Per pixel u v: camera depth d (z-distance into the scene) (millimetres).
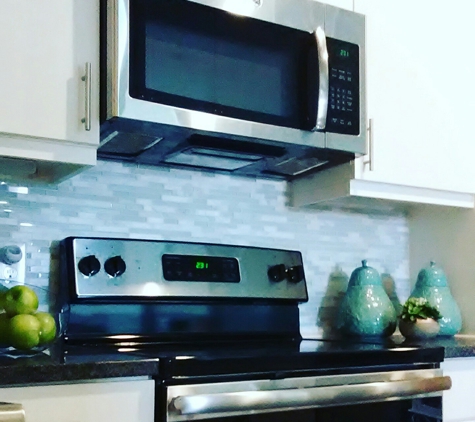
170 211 1861
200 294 1729
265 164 1863
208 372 1233
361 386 1388
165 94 1450
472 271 2094
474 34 2119
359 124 1764
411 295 2102
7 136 1328
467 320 2094
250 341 1794
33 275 1635
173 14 1490
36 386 1090
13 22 1342
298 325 1946
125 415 1163
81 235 1714
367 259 2254
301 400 1298
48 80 1366
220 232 1942
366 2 1888
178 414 1171
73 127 1384
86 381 1139
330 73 1726
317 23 1722
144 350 1443
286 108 1646
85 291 1559
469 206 2082
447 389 1533
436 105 1987
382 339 1923
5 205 1622
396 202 2055
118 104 1380
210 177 1950
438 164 1967
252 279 1845
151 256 1686
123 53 1399
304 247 2109
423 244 2301
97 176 1758
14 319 1263
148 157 1762
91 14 1436
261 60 1622
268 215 2047
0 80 1313
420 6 2004
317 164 1874
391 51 1915
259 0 1628
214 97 1532
